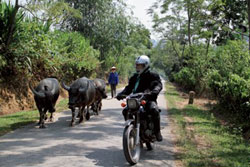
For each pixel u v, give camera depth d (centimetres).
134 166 521
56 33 1670
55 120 966
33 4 1081
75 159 555
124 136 506
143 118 555
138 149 552
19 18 1205
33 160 544
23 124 877
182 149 641
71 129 827
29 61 1200
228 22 1536
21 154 580
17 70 1236
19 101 1207
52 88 866
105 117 1041
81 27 2391
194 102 1653
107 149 629
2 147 627
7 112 1103
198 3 1574
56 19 1188
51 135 749
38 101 837
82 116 921
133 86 594
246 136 806
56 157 566
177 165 531
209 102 1530
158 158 573
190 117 1094
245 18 1555
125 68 3981
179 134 785
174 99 1788
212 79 1382
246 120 937
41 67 1471
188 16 2339
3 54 1152
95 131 806
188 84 2444
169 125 918
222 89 1178
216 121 1033
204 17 1473
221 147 660
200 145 680
